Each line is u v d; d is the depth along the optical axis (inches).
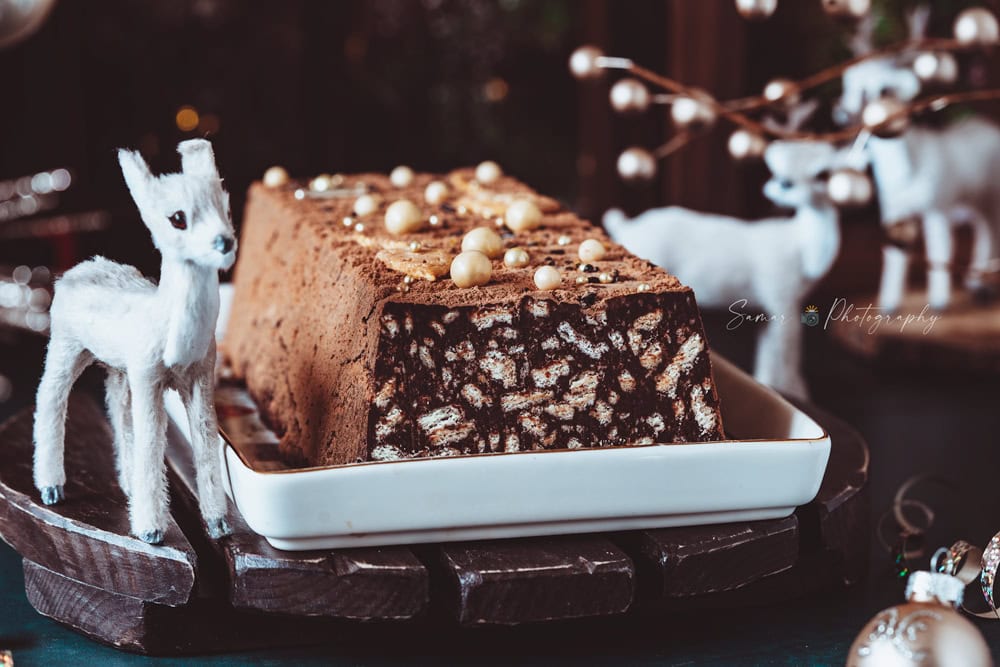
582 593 24.7
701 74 48.0
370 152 60.4
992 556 26.1
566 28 58.4
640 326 25.9
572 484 24.9
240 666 25.4
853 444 28.5
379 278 25.8
